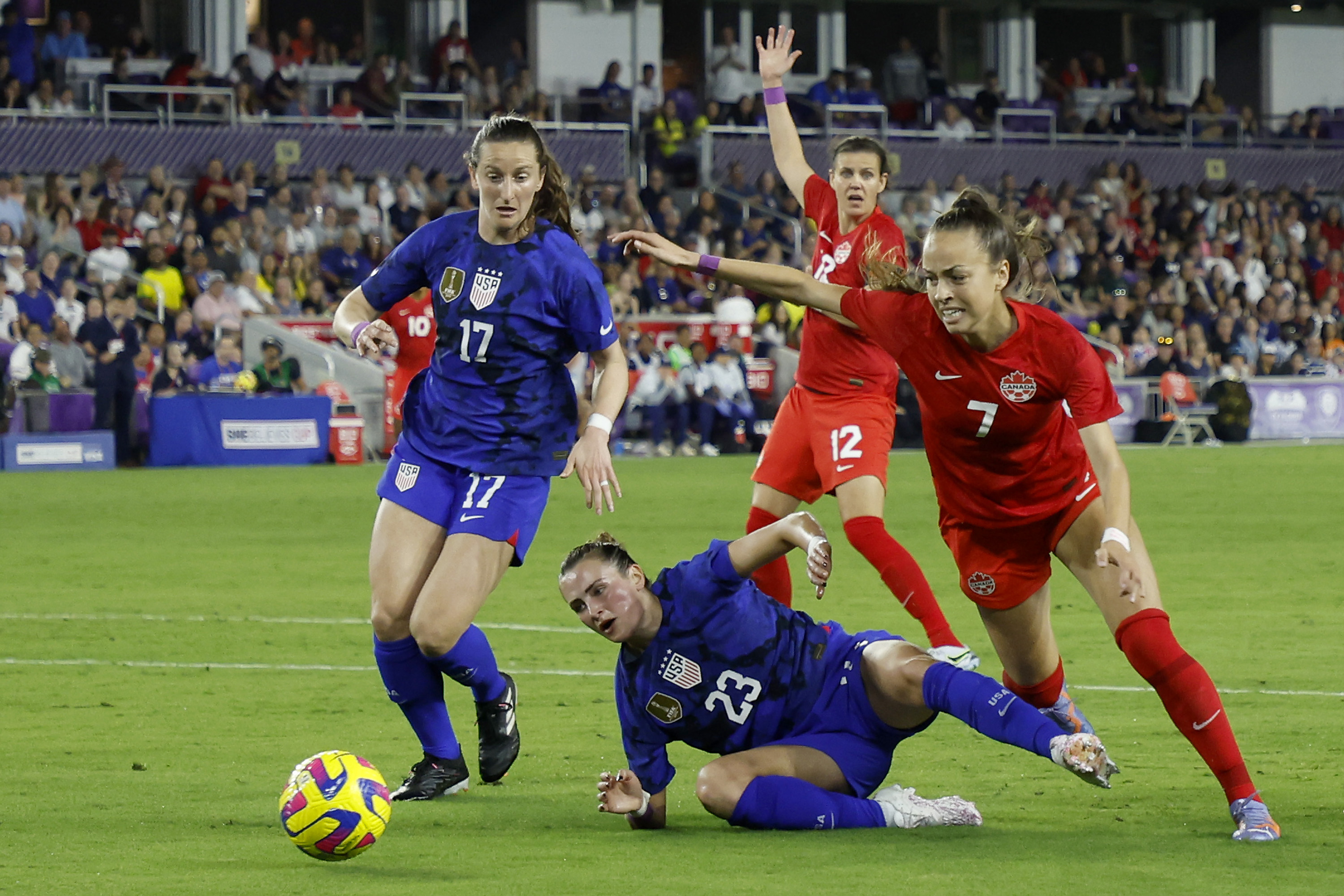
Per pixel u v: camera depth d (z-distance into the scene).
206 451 69.81
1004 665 18.38
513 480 17.70
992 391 15.93
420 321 74.50
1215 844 14.71
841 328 23.78
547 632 29.03
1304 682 23.86
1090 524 16.64
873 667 15.54
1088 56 121.31
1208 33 126.38
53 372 69.06
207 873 13.84
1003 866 13.86
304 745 19.86
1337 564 38.38
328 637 28.52
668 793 17.48
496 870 13.95
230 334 72.50
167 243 80.69
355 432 71.50
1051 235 98.31
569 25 110.88
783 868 13.88
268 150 91.06
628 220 89.19
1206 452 78.38
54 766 18.61
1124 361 87.44
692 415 77.56
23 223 78.62
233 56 102.12
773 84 26.12
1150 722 21.08
